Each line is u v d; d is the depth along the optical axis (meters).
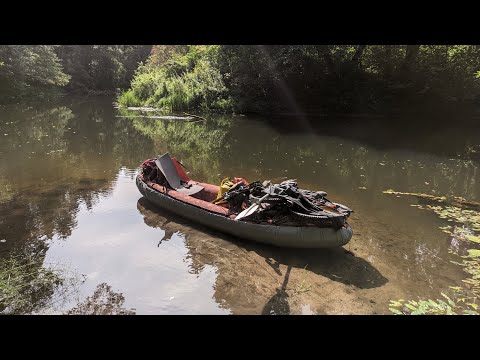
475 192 8.66
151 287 4.83
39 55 29.72
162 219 6.89
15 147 13.07
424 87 20.05
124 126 18.12
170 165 7.62
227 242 6.02
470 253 5.64
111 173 9.99
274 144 14.01
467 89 19.67
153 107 25.86
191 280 4.99
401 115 20.25
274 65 20.73
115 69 45.84
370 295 4.70
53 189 8.59
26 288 4.78
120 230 6.44
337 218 5.22
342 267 5.34
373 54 21.19
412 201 8.01
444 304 4.44
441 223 6.81
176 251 5.74
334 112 21.06
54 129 17.05
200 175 9.96
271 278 5.05
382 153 12.51
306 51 19.94
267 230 5.61
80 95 40.31
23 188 8.64
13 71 25.72
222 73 23.47
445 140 14.43
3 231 6.36
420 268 5.32
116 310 4.38
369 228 6.60
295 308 4.44
